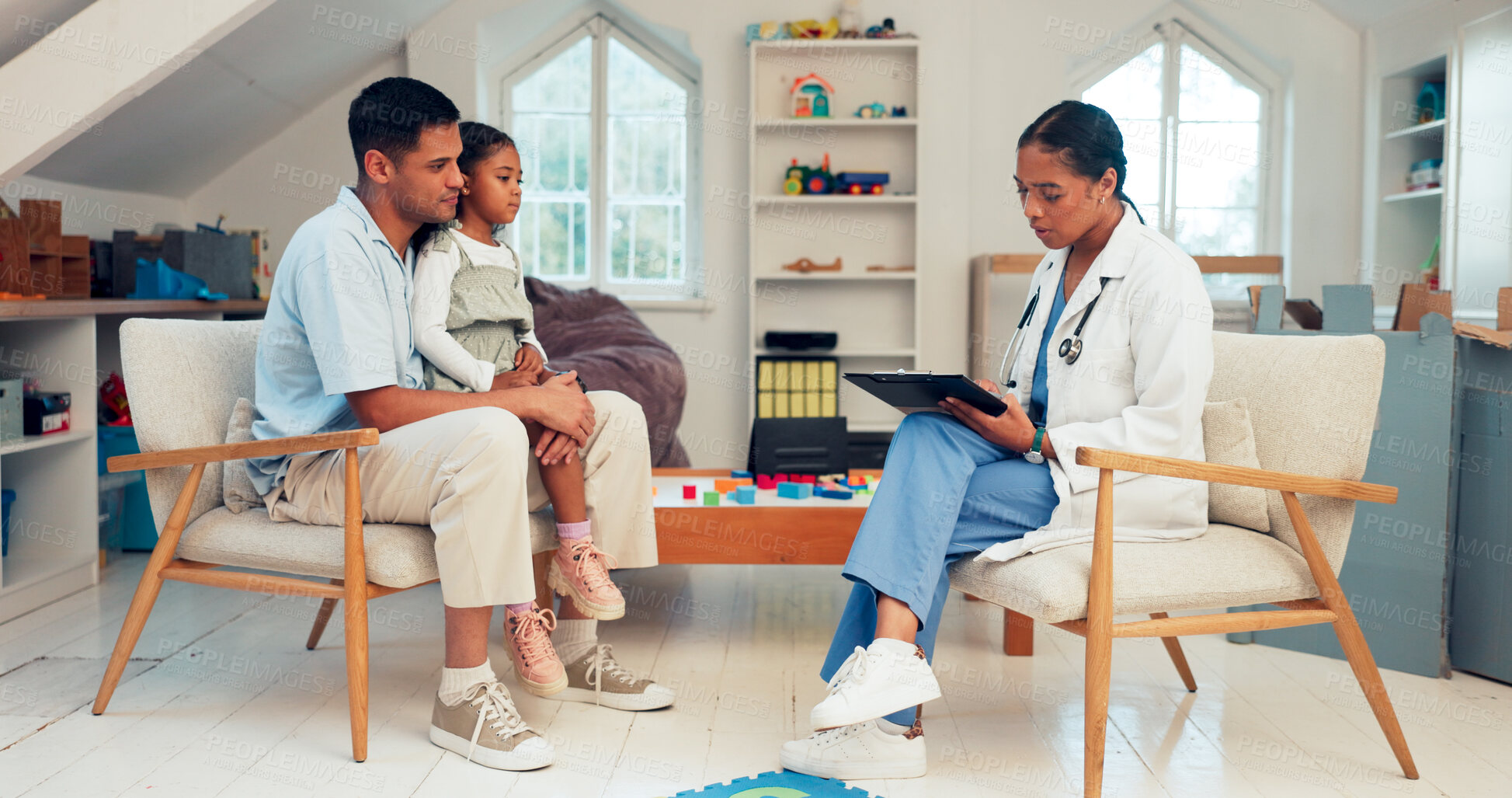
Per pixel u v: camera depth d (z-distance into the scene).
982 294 4.49
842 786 1.49
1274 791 1.50
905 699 1.45
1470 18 3.72
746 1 4.65
